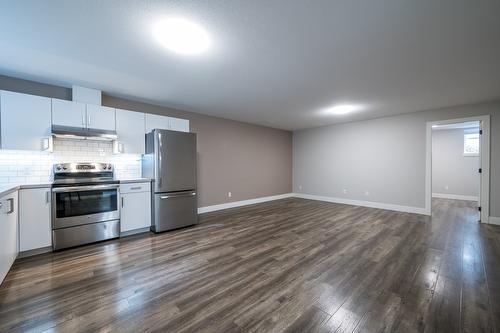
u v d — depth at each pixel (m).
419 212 4.78
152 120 3.81
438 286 1.95
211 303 1.73
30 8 1.59
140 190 3.47
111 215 3.18
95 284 2.00
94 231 3.03
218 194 5.30
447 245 2.93
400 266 2.34
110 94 3.59
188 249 2.83
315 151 6.71
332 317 1.56
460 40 2.05
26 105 2.71
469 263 2.40
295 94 3.62
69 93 3.26
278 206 5.67
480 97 3.75
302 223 4.03
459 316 1.56
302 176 7.07
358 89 3.38
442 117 4.48
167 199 3.61
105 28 1.85
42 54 2.28
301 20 1.78
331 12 1.68
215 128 5.25
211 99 3.90
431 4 1.59
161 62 2.48
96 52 2.25
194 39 2.04
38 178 3.01
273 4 1.58
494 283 1.99
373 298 1.79
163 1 1.54
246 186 5.95
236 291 1.89
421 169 4.76
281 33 1.95
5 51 2.21
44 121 2.82
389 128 5.21
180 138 3.79
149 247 2.90
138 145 3.65
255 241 3.11
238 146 5.76
